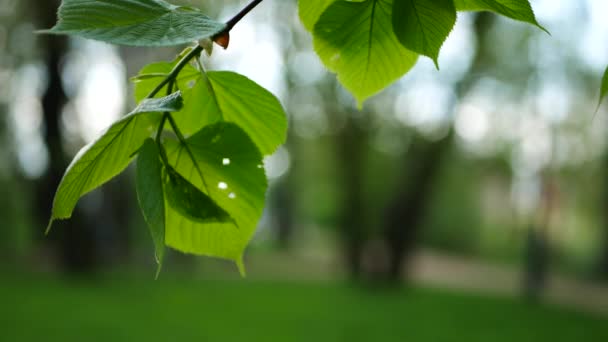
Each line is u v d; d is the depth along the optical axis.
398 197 22.53
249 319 14.85
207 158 0.95
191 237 1.00
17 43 17.77
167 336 12.48
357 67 1.19
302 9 1.17
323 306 17.58
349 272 24.42
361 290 21.44
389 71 1.20
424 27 1.01
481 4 1.00
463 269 31.67
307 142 33.06
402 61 1.18
